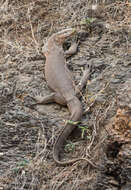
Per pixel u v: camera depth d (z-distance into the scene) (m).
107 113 10.26
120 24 12.73
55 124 10.57
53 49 12.20
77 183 9.14
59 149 10.09
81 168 9.49
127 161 8.16
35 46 12.81
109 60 11.70
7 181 9.50
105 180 8.55
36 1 14.17
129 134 8.25
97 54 12.02
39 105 11.12
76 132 10.42
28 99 11.25
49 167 9.71
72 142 10.30
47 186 9.32
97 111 10.58
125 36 12.30
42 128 10.51
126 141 8.26
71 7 13.72
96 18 13.11
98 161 9.16
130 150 8.18
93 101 10.77
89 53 12.12
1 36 13.48
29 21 13.65
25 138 10.38
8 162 9.91
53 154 9.78
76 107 10.62
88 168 9.38
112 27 12.68
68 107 10.87
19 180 9.50
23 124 10.65
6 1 14.43
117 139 8.36
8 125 10.67
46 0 14.12
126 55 11.70
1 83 11.77
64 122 10.59
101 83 11.17
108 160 8.52
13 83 11.71
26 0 14.36
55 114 10.87
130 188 8.15
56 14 13.68
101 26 12.80
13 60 12.44
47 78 11.52
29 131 10.49
